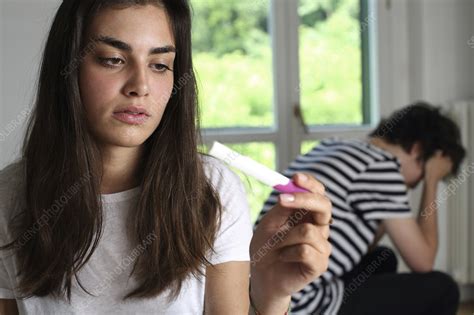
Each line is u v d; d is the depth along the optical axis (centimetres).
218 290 88
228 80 267
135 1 78
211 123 265
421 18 281
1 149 215
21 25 221
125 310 85
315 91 277
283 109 273
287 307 84
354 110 283
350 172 174
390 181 175
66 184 84
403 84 287
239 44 267
